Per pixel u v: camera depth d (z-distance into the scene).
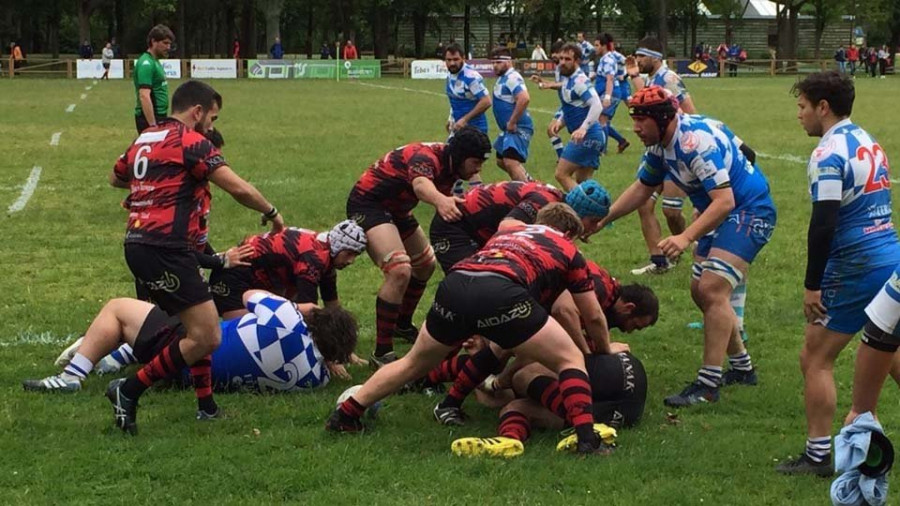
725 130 5.75
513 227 5.22
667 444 5.15
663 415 5.66
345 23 67.56
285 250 6.23
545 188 5.92
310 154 17.53
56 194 13.04
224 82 44.31
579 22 70.69
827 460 4.78
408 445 5.14
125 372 6.17
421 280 6.93
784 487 4.64
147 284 5.03
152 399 5.78
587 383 4.93
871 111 26.89
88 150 17.83
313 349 5.94
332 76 49.94
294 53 84.88
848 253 4.59
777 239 10.52
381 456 4.96
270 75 49.44
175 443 5.07
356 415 5.20
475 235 6.19
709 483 4.69
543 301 5.07
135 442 5.09
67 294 8.23
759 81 46.94
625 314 5.92
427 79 48.41
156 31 12.09
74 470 4.74
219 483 4.62
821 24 68.88
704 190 5.68
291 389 5.91
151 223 4.98
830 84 4.63
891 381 6.05
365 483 4.64
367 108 28.33
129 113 25.89
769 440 5.24
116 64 47.12
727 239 5.71
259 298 5.94
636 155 17.42
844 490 3.86
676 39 79.06
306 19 78.56
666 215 8.91
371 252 6.38
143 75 12.05
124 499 4.44
